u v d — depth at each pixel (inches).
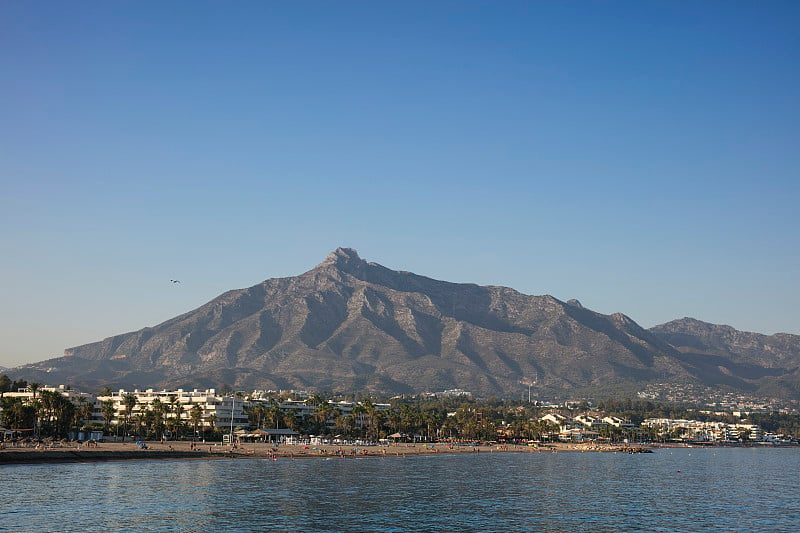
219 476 7003.0
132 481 6309.1
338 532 4409.5
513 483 7332.7
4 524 4311.0
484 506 5531.5
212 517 4726.9
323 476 7381.9
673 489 7229.3
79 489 5674.2
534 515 5182.1
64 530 4205.2
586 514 5295.3
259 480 6776.6
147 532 4224.9
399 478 7431.1
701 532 4719.5
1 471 6737.2
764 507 5910.4
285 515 4886.8
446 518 4950.8
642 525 4906.5
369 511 5142.7
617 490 6963.6
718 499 6412.4
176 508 4995.1
